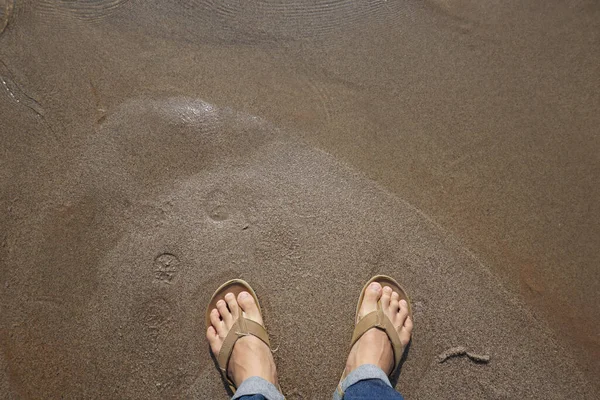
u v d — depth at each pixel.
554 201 0.96
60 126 0.97
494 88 1.02
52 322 0.89
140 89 1.00
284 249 0.94
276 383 0.89
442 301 0.93
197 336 0.91
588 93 1.02
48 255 0.91
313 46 1.04
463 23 1.06
